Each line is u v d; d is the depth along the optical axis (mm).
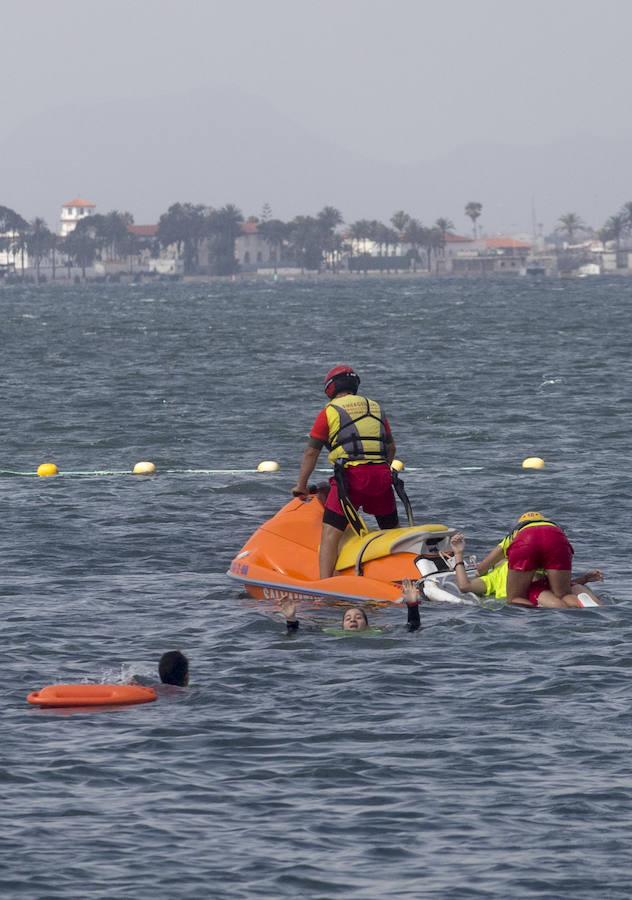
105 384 134000
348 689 34344
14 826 24969
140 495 68688
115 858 23484
